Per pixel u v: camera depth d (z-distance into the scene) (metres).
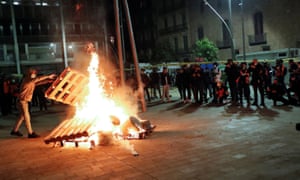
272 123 8.53
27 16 49.38
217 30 40.78
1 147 8.03
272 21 33.66
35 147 7.78
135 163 5.78
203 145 6.69
